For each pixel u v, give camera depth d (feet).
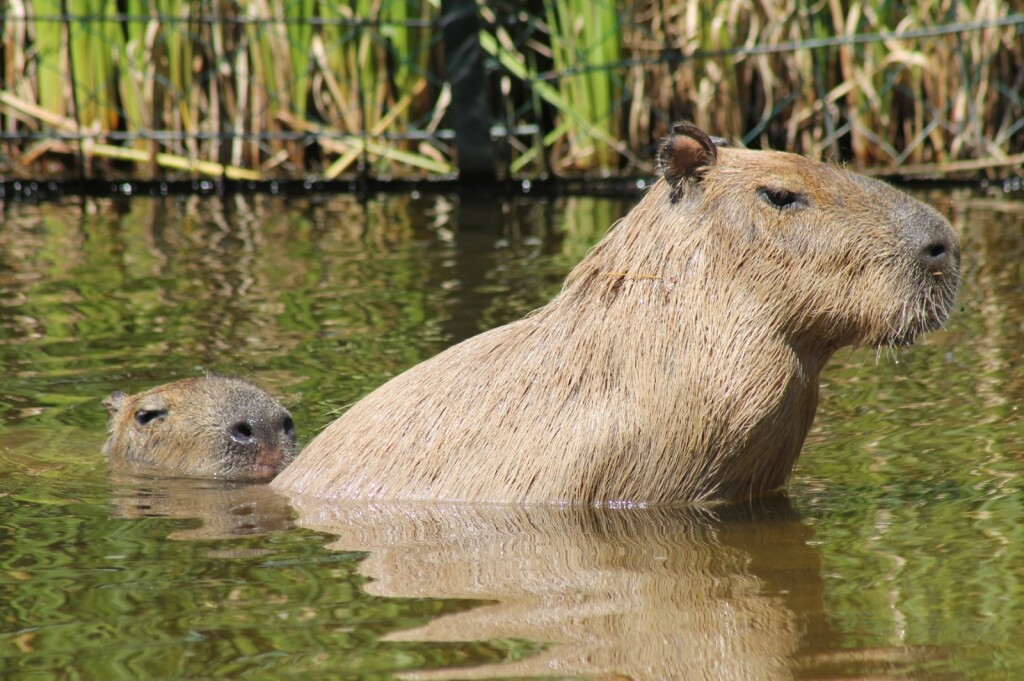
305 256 108.99
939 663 37.63
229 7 146.30
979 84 145.18
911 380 73.46
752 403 52.31
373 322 87.40
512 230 119.65
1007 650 38.24
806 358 54.24
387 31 147.23
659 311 53.52
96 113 148.87
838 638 39.73
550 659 38.42
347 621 41.55
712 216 53.57
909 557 46.75
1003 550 46.91
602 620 41.42
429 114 150.20
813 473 58.70
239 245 114.01
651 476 53.36
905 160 148.25
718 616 41.70
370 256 108.58
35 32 147.64
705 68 146.30
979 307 87.81
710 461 53.16
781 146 148.77
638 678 37.22
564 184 145.28
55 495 59.98
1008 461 58.23
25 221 126.31
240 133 146.61
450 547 49.29
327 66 147.95
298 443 69.00
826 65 147.02
